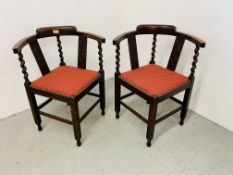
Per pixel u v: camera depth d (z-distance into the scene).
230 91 1.49
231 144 1.49
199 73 1.62
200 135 1.57
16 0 1.41
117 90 1.56
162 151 1.44
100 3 1.85
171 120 1.71
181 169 1.31
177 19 1.60
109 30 2.04
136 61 1.62
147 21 1.84
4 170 1.31
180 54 1.60
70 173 1.29
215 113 1.65
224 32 1.36
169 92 1.31
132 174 1.29
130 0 1.91
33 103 1.45
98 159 1.38
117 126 1.65
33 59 1.68
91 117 1.74
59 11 1.64
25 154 1.41
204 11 1.41
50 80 1.40
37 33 1.44
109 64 2.24
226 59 1.42
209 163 1.35
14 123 1.68
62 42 1.77
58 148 1.46
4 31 1.46
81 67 1.64
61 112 1.80
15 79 1.66
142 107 1.87
